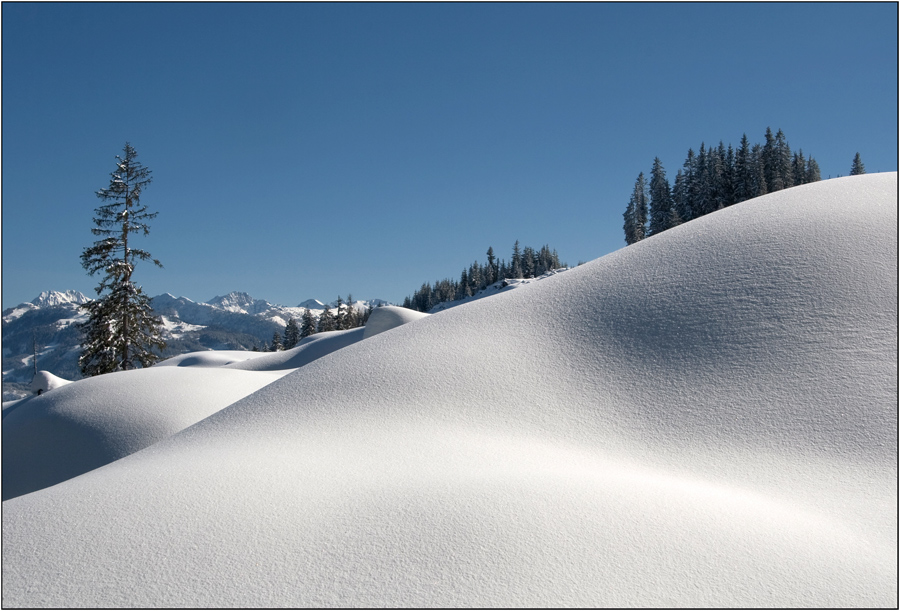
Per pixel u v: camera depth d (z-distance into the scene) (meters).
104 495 5.60
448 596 3.79
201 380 19.39
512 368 10.26
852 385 7.55
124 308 36.25
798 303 9.41
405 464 6.78
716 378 8.62
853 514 5.41
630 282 12.23
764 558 4.29
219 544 4.48
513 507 5.02
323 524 4.80
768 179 73.62
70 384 20.08
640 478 6.29
